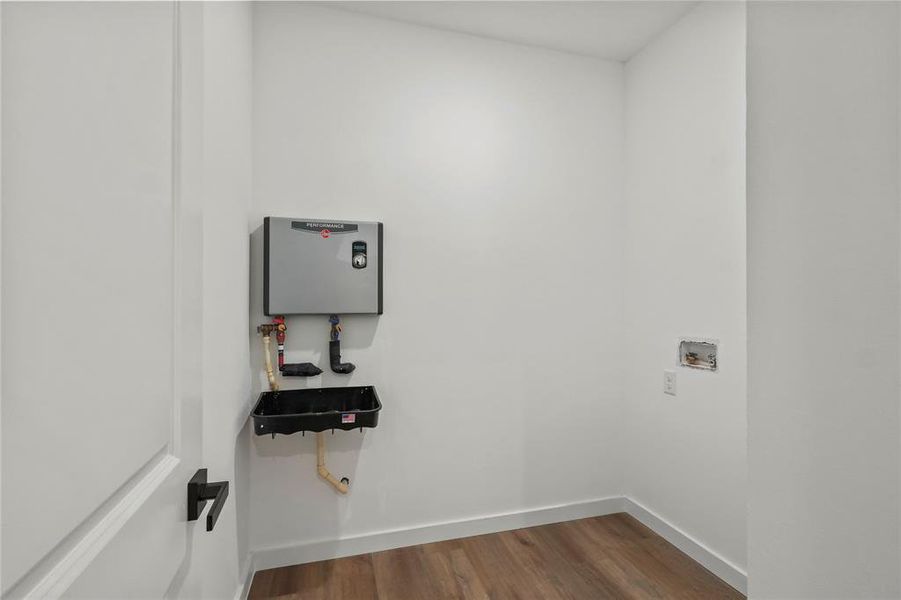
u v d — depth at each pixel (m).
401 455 2.14
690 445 2.07
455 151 2.24
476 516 2.25
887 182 0.45
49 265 0.37
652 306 2.31
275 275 1.90
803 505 0.53
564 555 2.04
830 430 0.50
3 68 0.33
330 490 2.03
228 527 1.45
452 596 1.75
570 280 2.42
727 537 1.88
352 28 2.09
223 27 1.33
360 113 2.09
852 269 0.48
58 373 0.38
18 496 0.33
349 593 1.77
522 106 2.36
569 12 2.11
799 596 0.53
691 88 2.09
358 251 2.00
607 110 2.50
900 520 0.44
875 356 0.46
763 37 0.59
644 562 1.99
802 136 0.54
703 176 2.03
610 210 2.50
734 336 1.87
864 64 0.47
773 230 0.57
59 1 0.39
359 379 2.09
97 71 0.45
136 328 0.52
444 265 2.21
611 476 2.49
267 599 1.73
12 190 0.33
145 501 0.53
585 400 2.44
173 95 0.65
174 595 0.71
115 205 0.48
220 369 1.29
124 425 0.49
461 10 2.10
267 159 1.96
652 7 2.08
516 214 2.33
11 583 0.32
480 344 2.26
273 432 1.70
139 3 0.54
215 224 1.22
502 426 2.29
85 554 0.41
